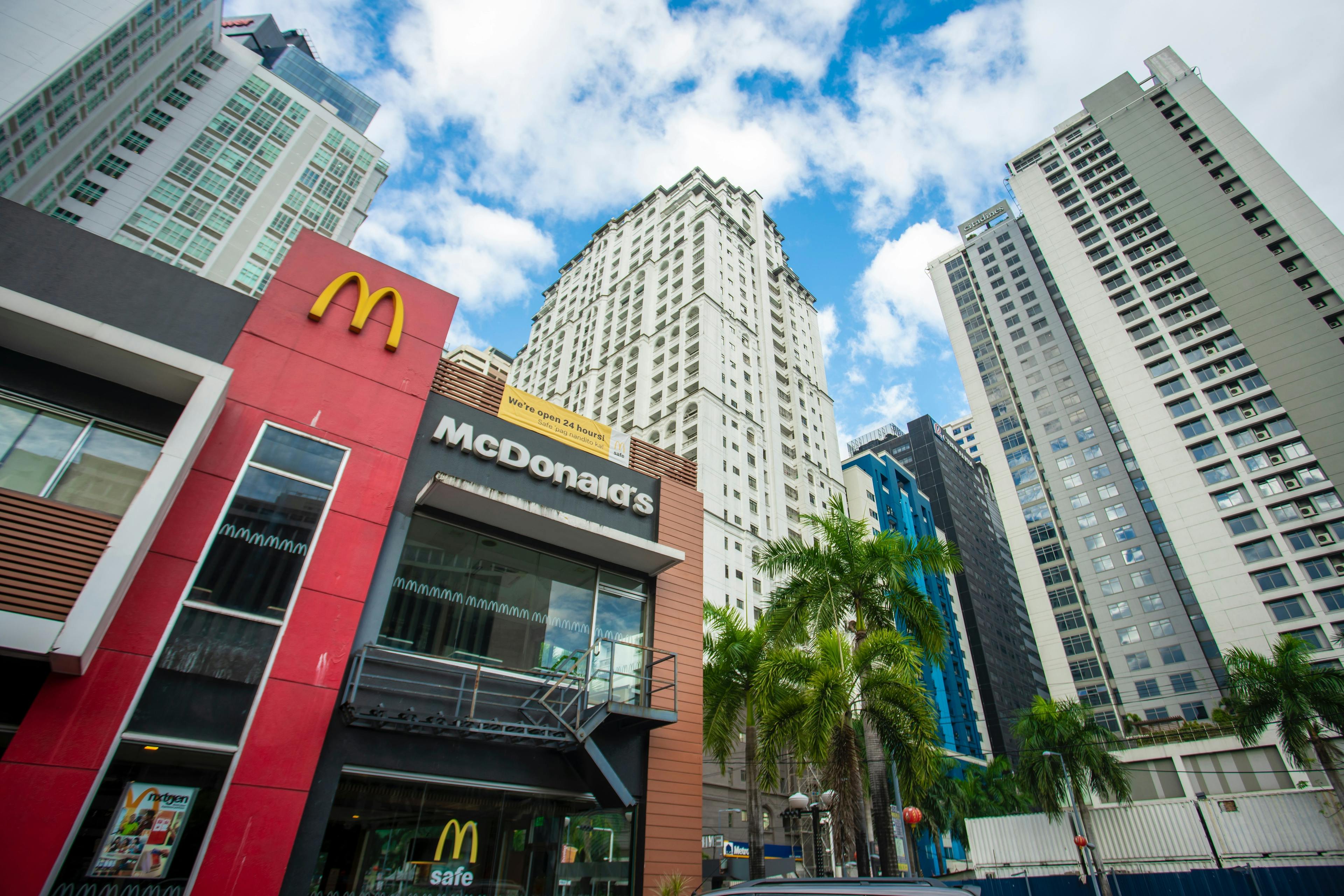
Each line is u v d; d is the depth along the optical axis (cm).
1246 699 3083
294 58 8600
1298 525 5503
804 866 2922
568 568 1327
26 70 3747
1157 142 8219
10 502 756
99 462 898
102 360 919
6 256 927
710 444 6112
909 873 1446
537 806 1098
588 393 8038
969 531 11444
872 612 1672
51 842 690
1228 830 2722
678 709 1325
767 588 5759
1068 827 3098
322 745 899
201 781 802
